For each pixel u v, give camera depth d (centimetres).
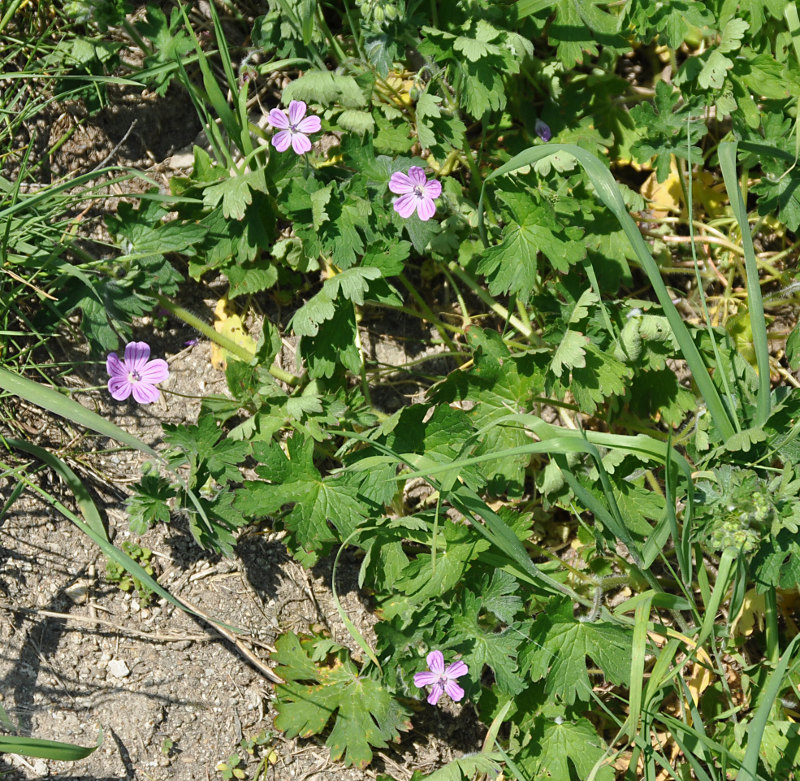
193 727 132
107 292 132
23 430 132
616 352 132
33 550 131
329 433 131
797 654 130
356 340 134
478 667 128
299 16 133
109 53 134
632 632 128
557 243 131
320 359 132
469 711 133
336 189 132
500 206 135
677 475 128
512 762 128
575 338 130
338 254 131
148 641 132
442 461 130
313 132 130
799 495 128
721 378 130
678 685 131
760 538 127
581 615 131
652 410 134
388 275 132
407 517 129
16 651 130
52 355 133
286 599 134
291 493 129
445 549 130
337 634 134
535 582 129
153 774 131
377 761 132
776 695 128
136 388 129
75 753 126
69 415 128
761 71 134
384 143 133
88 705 131
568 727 129
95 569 132
